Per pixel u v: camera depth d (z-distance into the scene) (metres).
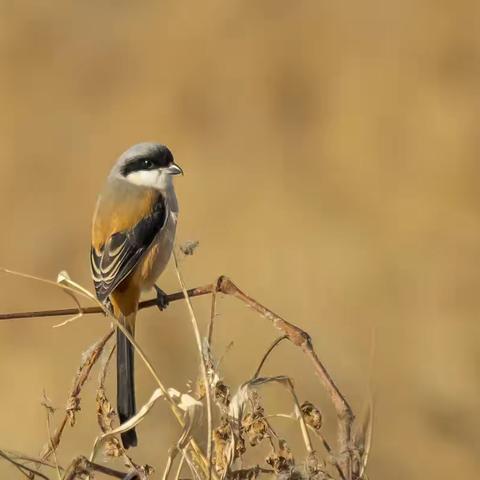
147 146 8.50
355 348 11.22
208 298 11.65
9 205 17.09
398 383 10.75
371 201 16.11
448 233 14.97
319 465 5.39
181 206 16.72
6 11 21.28
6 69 20.39
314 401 9.85
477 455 10.09
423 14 20.11
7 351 12.40
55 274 14.82
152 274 8.12
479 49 19.39
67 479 5.18
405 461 10.02
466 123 17.48
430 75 18.94
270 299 13.33
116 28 21.28
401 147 17.41
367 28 20.34
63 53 20.84
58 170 18.22
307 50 20.12
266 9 21.08
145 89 19.95
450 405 10.48
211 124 19.11
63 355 12.11
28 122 19.36
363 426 5.17
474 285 13.36
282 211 16.00
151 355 10.91
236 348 10.61
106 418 5.41
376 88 18.81
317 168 17.38
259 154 18.09
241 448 5.18
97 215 8.26
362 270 13.79
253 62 20.05
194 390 5.77
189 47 20.59
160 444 8.50
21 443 10.33
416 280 13.59
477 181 16.22
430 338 11.83
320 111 18.91
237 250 14.81
